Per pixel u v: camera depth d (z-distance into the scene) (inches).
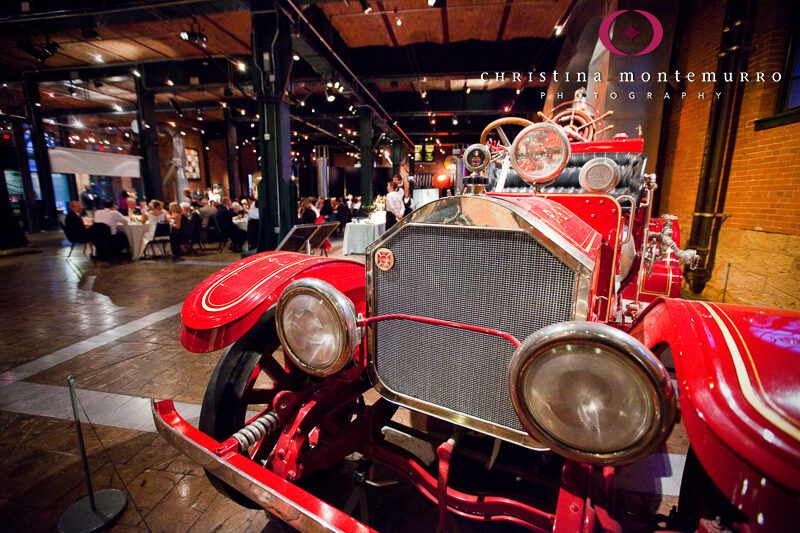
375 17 325.7
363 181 554.3
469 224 41.7
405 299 48.4
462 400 45.8
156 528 62.0
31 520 63.6
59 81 465.7
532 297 39.4
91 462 77.9
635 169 96.8
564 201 72.6
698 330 36.7
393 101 595.8
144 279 249.4
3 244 388.5
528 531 57.1
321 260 67.0
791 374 28.8
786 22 161.8
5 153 518.0
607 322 65.8
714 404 29.2
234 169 665.6
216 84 437.4
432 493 48.4
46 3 281.3
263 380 114.4
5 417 93.9
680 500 42.4
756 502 25.6
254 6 265.4
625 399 31.0
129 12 284.2
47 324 161.9
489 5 294.7
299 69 422.6
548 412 34.3
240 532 61.2
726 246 188.5
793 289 151.6
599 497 37.2
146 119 463.8
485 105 569.6
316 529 36.9
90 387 108.8
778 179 159.6
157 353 132.0
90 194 608.1
